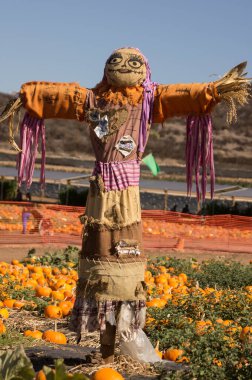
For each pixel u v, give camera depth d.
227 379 6.86
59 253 19.55
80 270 6.97
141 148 7.05
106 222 6.84
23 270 15.27
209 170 7.09
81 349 8.02
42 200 50.78
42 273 15.32
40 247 23.91
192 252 25.06
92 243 6.87
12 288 12.51
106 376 6.07
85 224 6.92
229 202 50.31
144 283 6.95
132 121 7.04
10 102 7.12
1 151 80.12
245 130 100.00
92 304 6.88
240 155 91.44
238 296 11.54
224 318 10.87
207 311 10.59
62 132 103.06
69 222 29.14
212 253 25.08
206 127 7.04
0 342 8.14
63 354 7.59
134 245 6.86
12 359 5.11
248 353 7.33
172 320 9.82
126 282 6.80
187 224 31.91
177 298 11.40
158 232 28.41
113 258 6.80
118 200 6.93
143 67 7.08
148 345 7.20
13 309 11.23
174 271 17.81
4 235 26.08
